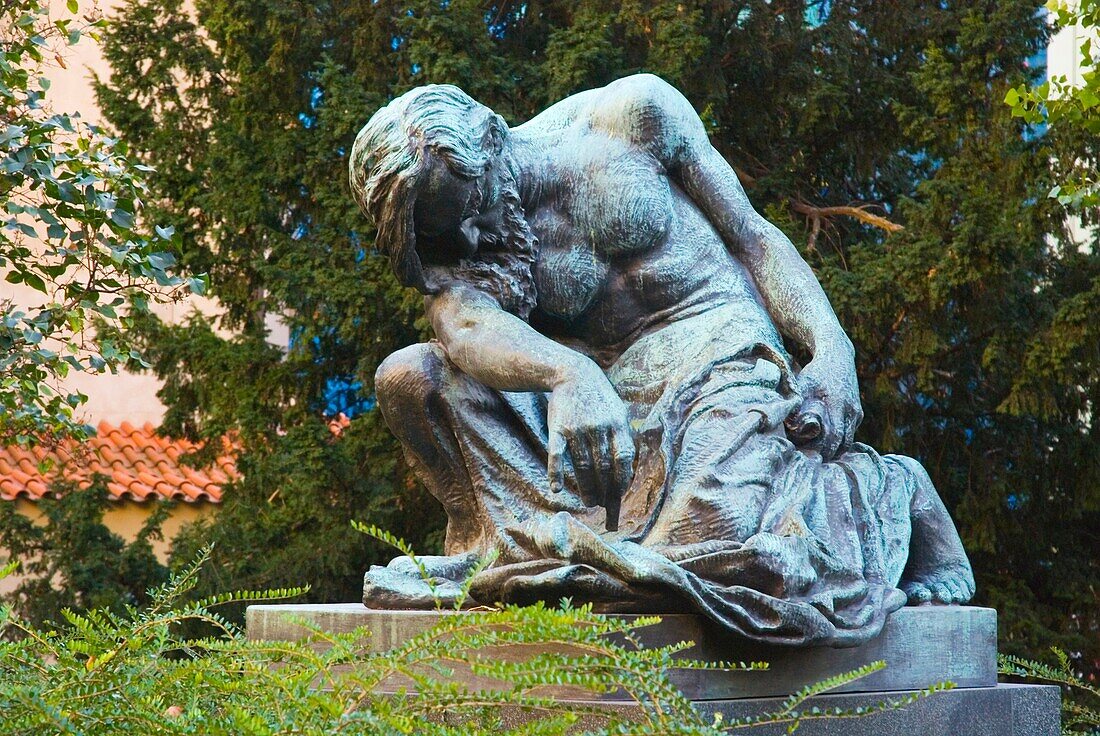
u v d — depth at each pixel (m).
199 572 12.68
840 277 12.62
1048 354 12.50
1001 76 13.51
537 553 4.43
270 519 13.16
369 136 4.80
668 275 5.18
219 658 3.27
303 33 13.94
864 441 13.38
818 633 4.23
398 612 4.48
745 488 4.59
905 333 12.80
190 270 14.06
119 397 18.92
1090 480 13.35
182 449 17.88
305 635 4.66
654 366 5.04
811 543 4.48
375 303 12.93
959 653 4.91
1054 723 5.10
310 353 13.50
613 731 2.80
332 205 13.35
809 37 14.64
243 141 13.97
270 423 13.66
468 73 13.02
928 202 12.91
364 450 13.12
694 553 4.38
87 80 17.97
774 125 14.88
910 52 15.04
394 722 2.67
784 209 13.91
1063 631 13.23
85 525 12.93
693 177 5.37
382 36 13.90
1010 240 12.13
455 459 5.01
